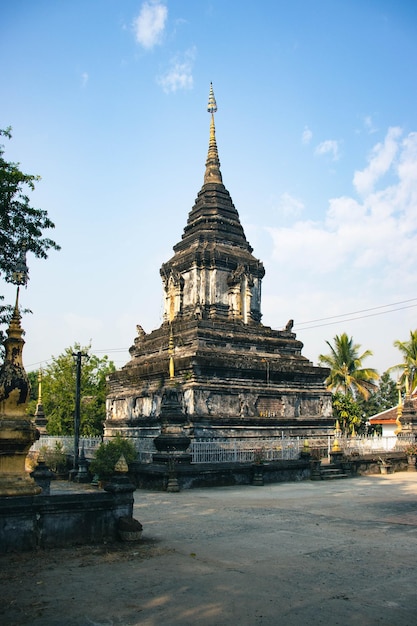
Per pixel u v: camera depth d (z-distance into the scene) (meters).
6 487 11.94
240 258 43.44
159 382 37.34
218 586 9.97
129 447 28.81
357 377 64.44
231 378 36.22
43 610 8.68
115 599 9.20
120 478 13.53
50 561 11.31
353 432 61.56
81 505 12.71
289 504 20.97
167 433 27.59
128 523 13.22
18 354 12.86
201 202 46.81
